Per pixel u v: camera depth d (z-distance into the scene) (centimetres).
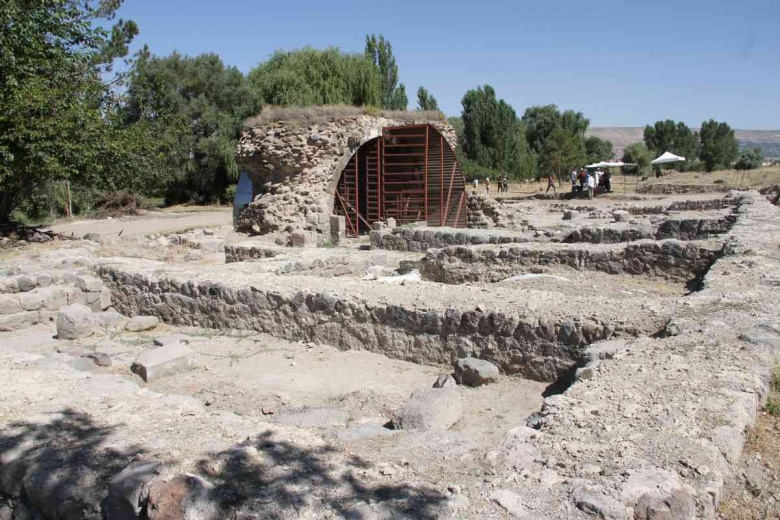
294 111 2109
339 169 2097
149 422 423
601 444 356
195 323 915
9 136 1420
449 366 682
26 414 438
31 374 529
